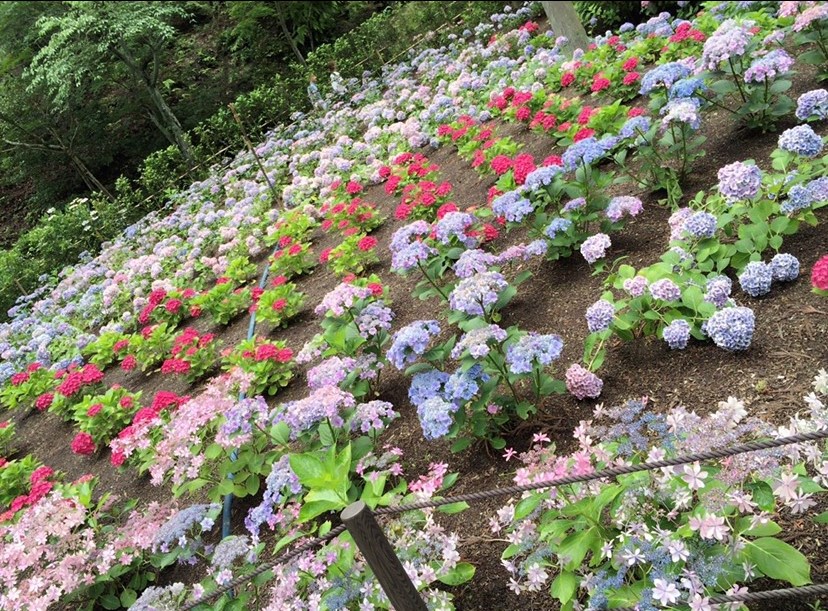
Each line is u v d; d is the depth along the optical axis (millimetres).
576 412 2766
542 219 3836
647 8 8102
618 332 2867
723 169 2918
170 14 14531
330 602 2035
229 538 2426
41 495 3688
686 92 3656
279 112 12875
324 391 2736
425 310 4211
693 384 2594
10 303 10977
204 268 7500
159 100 14562
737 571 1640
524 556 2141
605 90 5598
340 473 2082
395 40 13172
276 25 17359
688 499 1689
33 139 15703
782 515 1969
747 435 1902
